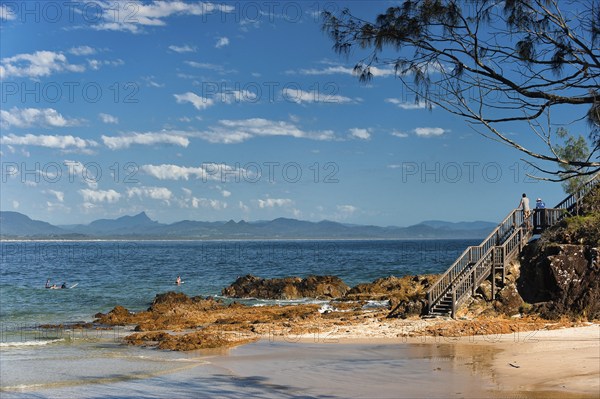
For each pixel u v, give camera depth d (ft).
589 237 89.76
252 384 55.93
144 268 303.68
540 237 95.55
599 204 95.55
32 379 60.39
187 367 65.67
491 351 65.57
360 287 154.92
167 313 116.98
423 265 310.24
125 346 82.28
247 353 73.36
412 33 27.45
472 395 47.16
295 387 53.88
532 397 45.24
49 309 134.62
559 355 60.03
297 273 261.85
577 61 24.90
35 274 258.98
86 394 53.98
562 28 25.09
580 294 85.25
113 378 60.44
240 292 167.43
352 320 97.96
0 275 253.03
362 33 28.86
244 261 381.81
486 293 91.71
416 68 27.58
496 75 25.71
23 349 79.97
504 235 97.71
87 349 79.82
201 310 126.00
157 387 56.03
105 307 138.92
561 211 97.86
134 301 152.56
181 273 262.06
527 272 93.20
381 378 55.36
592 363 55.26
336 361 65.16
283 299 159.22
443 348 69.41
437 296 93.56
